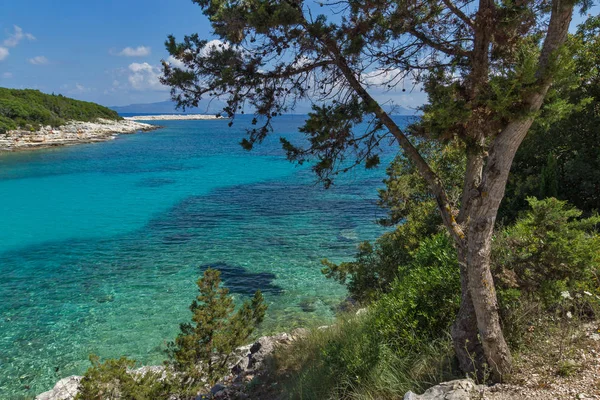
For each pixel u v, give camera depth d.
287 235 25.22
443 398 4.73
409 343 6.57
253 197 36.84
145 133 120.81
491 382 5.19
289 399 7.10
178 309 16.16
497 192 4.97
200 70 6.07
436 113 4.68
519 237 6.96
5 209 33.19
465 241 5.49
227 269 20.02
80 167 56.19
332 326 9.88
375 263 12.26
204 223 28.42
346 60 5.88
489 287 5.16
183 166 57.59
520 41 5.84
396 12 5.68
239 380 9.29
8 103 90.25
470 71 5.50
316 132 5.88
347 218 28.95
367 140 6.14
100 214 31.41
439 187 5.67
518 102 4.48
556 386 4.62
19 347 13.62
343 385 6.39
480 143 5.23
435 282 7.07
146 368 11.99
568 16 4.35
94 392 7.77
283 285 18.06
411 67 6.07
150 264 20.88
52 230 27.22
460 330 5.67
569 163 14.20
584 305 6.23
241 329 10.01
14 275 19.59
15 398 11.22
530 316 6.13
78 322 15.20
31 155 68.50
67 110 113.12
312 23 5.56
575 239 6.19
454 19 6.14
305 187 41.19
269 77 6.14
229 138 107.88
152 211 32.19
